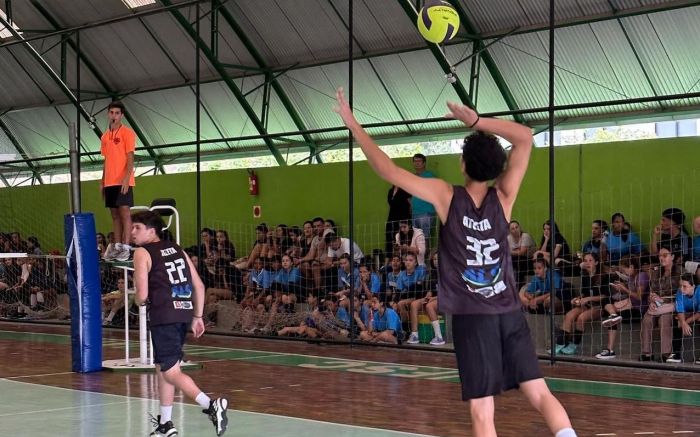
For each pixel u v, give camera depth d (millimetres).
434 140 15125
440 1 9008
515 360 4562
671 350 10383
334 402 8500
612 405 8172
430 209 13141
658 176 11633
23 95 19781
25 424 7500
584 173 12203
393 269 12828
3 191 20281
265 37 15797
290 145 16688
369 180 14422
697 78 12508
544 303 11484
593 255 11148
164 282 6879
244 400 8680
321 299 13555
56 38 17938
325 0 14688
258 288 14414
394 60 14727
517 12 13242
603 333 11016
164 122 18188
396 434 6945
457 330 4562
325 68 15594
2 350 13039
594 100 13461
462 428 7188
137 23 16734
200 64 16719
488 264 4539
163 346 6781
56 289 17984
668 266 10469
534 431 7070
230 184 16344
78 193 11023
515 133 4664
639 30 12547
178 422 7543
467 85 14258
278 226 14578
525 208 12672
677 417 7574
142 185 17828
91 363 10656
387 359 11617
